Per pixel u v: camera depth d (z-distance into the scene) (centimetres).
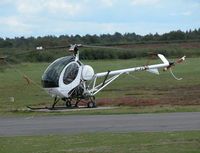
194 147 1656
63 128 2233
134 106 3347
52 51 9450
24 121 2548
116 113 2773
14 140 1939
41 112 3030
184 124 2208
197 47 10975
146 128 2127
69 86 3250
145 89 4784
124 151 1636
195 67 7469
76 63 3297
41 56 9194
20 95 4612
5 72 7469
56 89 3209
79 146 1756
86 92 3338
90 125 2295
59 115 2819
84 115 2759
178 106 3203
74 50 3288
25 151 1703
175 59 9306
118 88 4988
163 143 1745
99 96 4238
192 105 3278
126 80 5809
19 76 6781
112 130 2111
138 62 8656
